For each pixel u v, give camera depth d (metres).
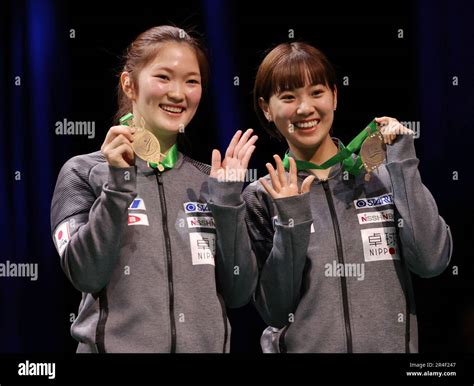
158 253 3.13
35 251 4.80
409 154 3.29
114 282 3.09
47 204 4.73
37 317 4.88
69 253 3.00
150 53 3.24
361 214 3.36
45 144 4.62
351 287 3.26
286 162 3.53
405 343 3.26
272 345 3.42
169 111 3.25
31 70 4.55
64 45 4.50
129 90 3.35
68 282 4.88
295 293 3.28
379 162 3.34
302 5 4.41
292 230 3.19
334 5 4.41
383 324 3.23
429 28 4.41
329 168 3.49
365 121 4.42
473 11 4.40
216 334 3.13
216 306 3.15
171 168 3.33
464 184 4.41
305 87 3.34
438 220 3.28
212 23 4.39
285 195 3.23
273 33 4.40
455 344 4.41
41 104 4.57
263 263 3.44
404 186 3.25
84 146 4.61
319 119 3.38
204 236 3.22
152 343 3.04
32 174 4.68
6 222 4.74
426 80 4.41
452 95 4.42
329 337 3.22
